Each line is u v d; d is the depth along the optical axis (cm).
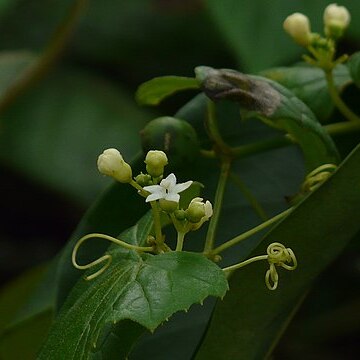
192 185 52
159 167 49
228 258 56
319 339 77
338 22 55
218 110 58
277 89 53
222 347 51
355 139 58
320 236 51
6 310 64
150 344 56
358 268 77
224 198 57
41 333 59
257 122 58
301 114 52
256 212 57
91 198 86
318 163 53
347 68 56
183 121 54
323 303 79
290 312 52
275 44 63
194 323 56
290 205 54
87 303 48
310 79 56
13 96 68
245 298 51
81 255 55
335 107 57
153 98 56
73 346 47
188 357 55
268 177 58
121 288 47
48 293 59
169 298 46
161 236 49
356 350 80
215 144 55
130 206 56
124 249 49
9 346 60
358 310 76
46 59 68
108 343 48
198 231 56
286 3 63
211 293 46
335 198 50
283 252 49
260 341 52
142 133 54
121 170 50
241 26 63
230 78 52
